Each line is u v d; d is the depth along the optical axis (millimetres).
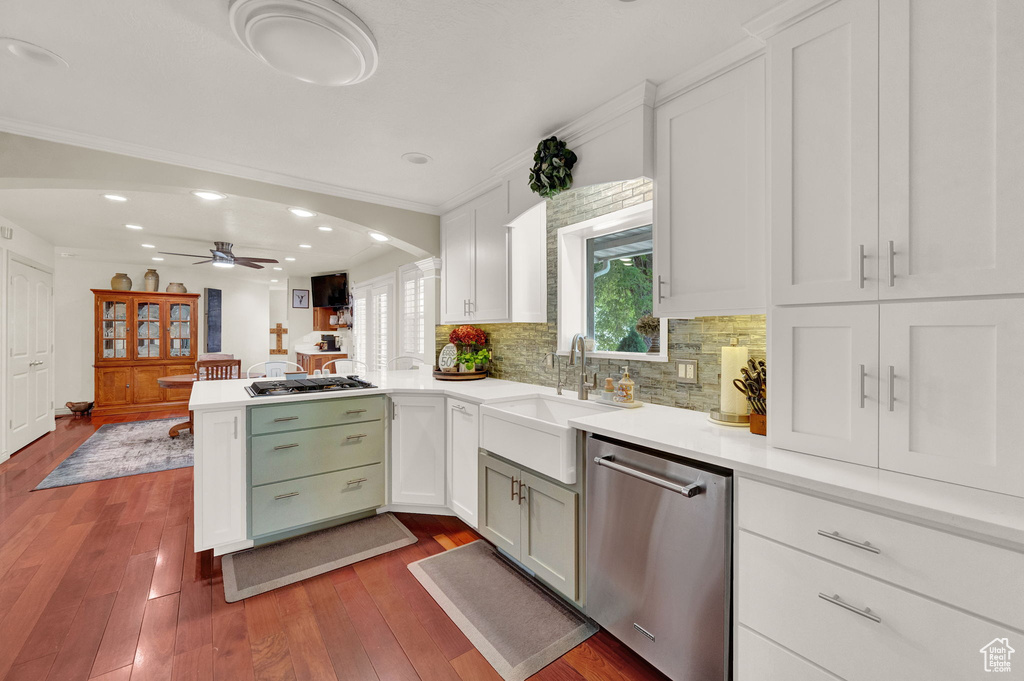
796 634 1148
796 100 1338
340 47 1478
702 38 1526
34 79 1766
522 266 2840
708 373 1995
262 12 1335
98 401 6348
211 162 2617
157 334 6824
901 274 1126
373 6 1373
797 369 1342
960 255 1039
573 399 2436
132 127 2191
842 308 1242
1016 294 968
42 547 2426
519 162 2594
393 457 2846
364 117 2100
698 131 1685
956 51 1044
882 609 1003
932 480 1081
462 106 1995
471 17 1427
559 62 1670
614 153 1952
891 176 1145
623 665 1601
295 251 5531
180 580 2109
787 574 1165
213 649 1657
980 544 881
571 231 2668
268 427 2420
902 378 1130
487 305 2994
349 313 7078
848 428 1234
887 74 1151
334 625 1802
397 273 5102
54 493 3238
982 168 1007
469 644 1700
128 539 2525
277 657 1620
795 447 1342
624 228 2451
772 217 1392
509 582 2111
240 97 1916
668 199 1794
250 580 2115
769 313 1406
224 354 6957
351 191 3162
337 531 2643
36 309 4758
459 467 2613
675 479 1428
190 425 5074
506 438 2117
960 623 901
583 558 1804
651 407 2148
